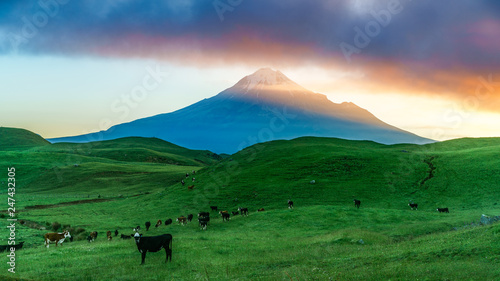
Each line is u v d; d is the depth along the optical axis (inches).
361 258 858.1
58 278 816.3
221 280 764.0
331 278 688.4
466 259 725.3
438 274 636.7
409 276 645.9
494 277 588.1
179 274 837.8
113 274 848.9
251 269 858.8
